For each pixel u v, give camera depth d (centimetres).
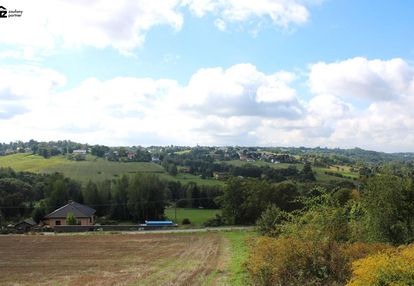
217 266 3109
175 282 2450
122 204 11806
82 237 6869
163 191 11900
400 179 2892
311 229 1867
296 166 16475
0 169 13262
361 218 2775
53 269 3522
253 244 2956
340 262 1761
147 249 5053
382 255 1268
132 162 18350
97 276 2959
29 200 11675
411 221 2805
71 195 11850
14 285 2734
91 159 18788
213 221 10125
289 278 1781
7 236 7125
